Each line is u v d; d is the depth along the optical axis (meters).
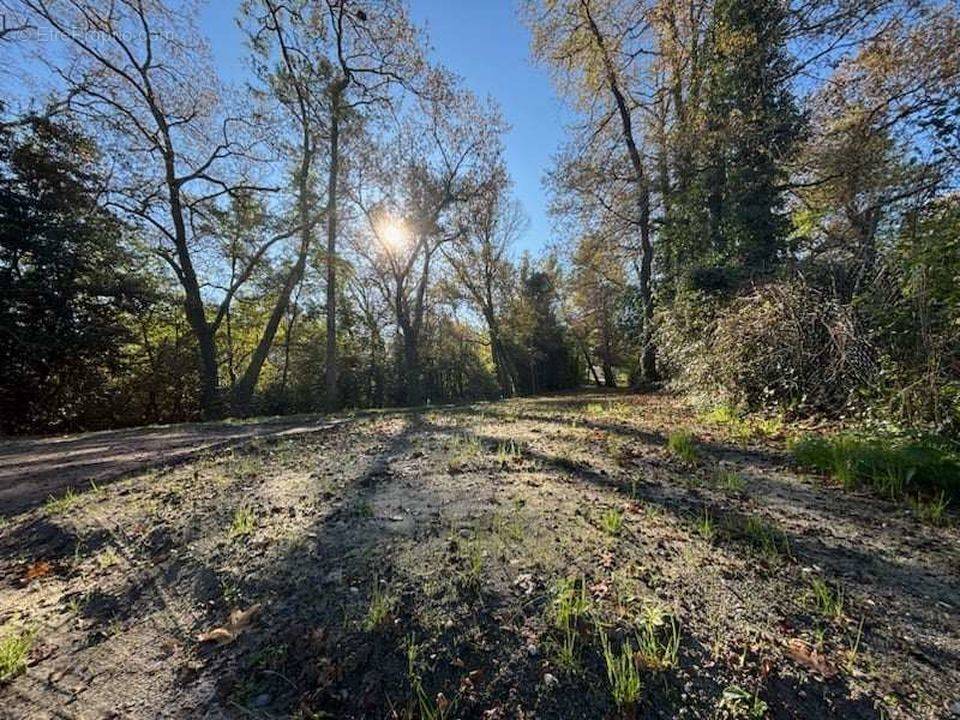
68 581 2.51
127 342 14.62
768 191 10.29
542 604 1.95
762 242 9.92
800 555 2.34
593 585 2.06
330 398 14.57
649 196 13.63
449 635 1.81
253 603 2.12
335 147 15.04
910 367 4.32
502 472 3.67
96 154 13.88
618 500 3.04
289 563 2.40
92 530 3.07
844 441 3.78
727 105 10.84
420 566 2.26
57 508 3.51
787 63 10.59
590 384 36.12
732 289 7.93
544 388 30.77
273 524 2.88
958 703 1.46
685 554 2.34
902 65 9.91
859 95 11.01
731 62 10.73
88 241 13.19
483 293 27.55
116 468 4.78
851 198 10.85
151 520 3.12
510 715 1.49
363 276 23.53
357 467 4.07
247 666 1.76
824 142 10.85
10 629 2.09
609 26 13.88
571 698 1.52
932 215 5.48
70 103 13.36
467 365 28.75
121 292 13.88
